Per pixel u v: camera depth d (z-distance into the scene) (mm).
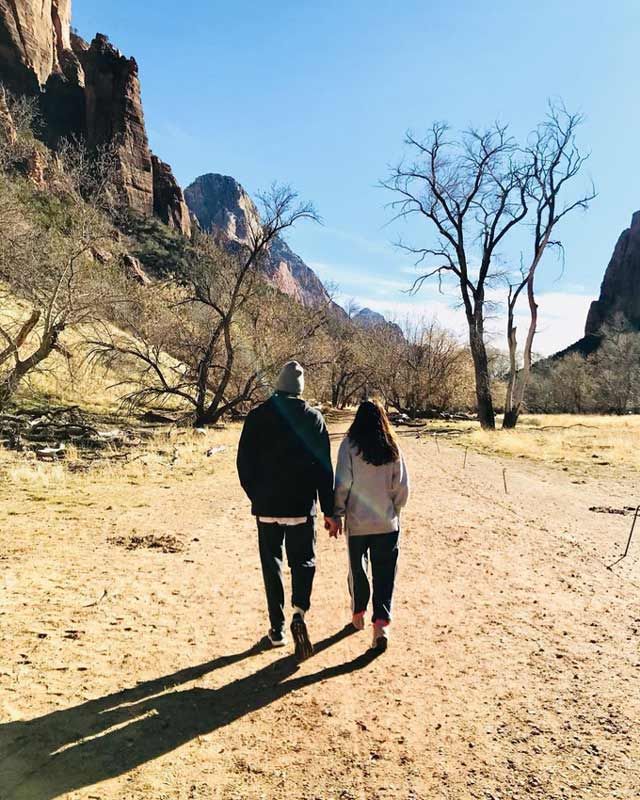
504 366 59531
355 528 4539
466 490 11734
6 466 12484
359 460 4523
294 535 4332
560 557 7051
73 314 20812
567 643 4594
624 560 6973
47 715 3359
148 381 30375
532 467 15461
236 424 28141
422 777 2945
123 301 22406
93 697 3592
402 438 24859
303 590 4234
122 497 10102
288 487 4305
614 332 87000
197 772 2943
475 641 4613
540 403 85188
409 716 3514
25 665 3916
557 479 13500
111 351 25156
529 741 3270
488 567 6605
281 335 30172
